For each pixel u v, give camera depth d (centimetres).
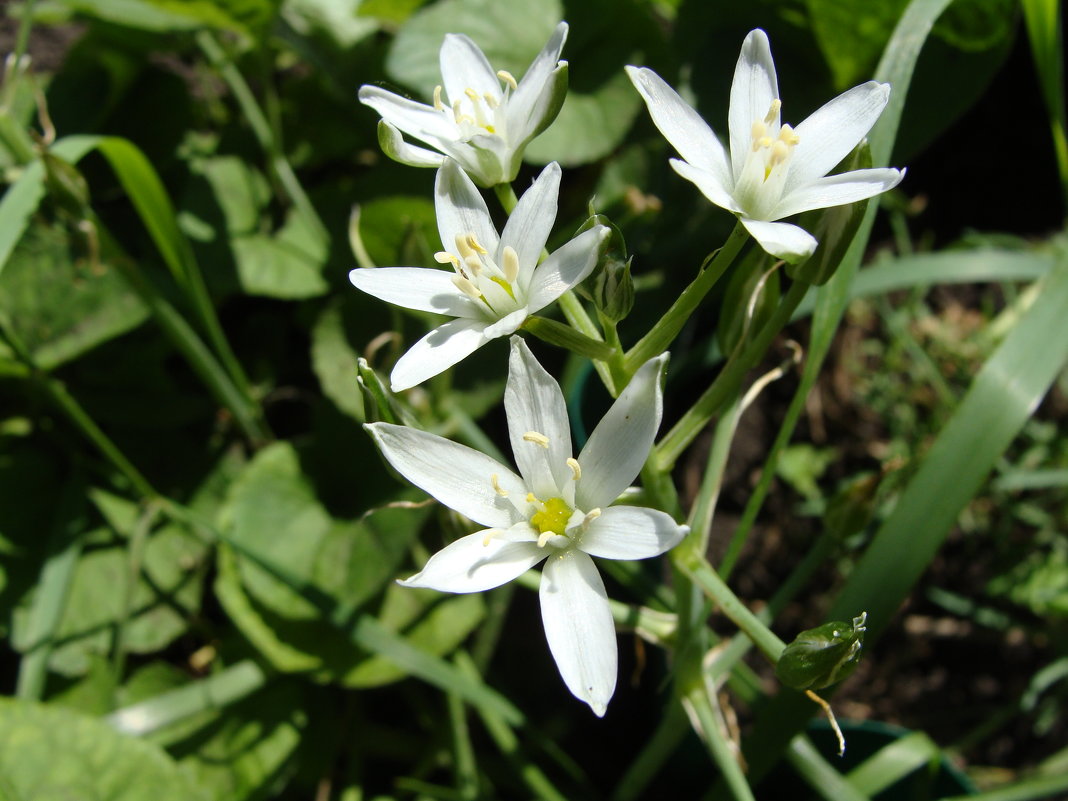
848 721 17
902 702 21
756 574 21
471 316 10
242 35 21
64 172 15
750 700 15
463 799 18
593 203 10
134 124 23
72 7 20
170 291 21
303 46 22
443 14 20
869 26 19
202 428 21
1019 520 22
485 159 11
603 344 10
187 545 20
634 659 20
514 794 19
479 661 19
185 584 20
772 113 10
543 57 11
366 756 20
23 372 19
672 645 13
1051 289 13
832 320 12
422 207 18
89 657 18
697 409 11
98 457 21
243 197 22
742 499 22
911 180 26
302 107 23
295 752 18
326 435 20
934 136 20
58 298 20
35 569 19
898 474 21
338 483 20
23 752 15
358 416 19
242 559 18
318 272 21
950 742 20
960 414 13
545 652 21
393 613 18
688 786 19
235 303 23
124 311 20
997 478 21
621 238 10
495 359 20
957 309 24
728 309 12
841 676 10
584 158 20
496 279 10
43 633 17
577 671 9
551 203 10
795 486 22
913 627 21
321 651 18
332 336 20
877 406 22
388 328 20
